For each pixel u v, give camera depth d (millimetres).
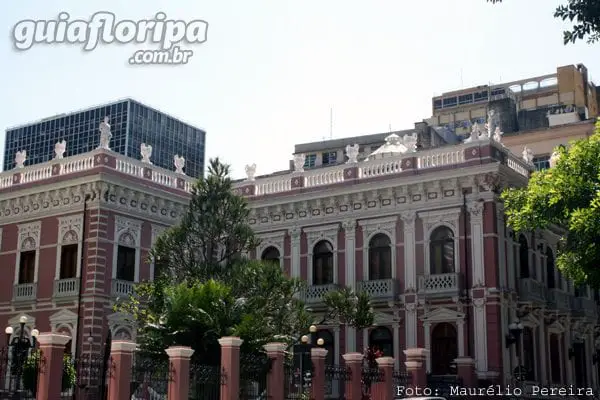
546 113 55250
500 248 32750
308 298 35812
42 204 35562
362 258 35344
